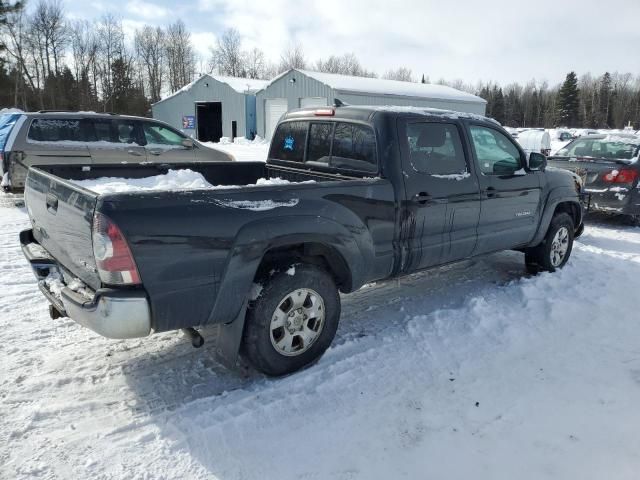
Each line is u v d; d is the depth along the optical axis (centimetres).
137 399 328
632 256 707
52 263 368
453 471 269
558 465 273
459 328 439
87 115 900
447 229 455
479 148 490
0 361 368
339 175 453
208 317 319
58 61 5484
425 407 326
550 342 420
